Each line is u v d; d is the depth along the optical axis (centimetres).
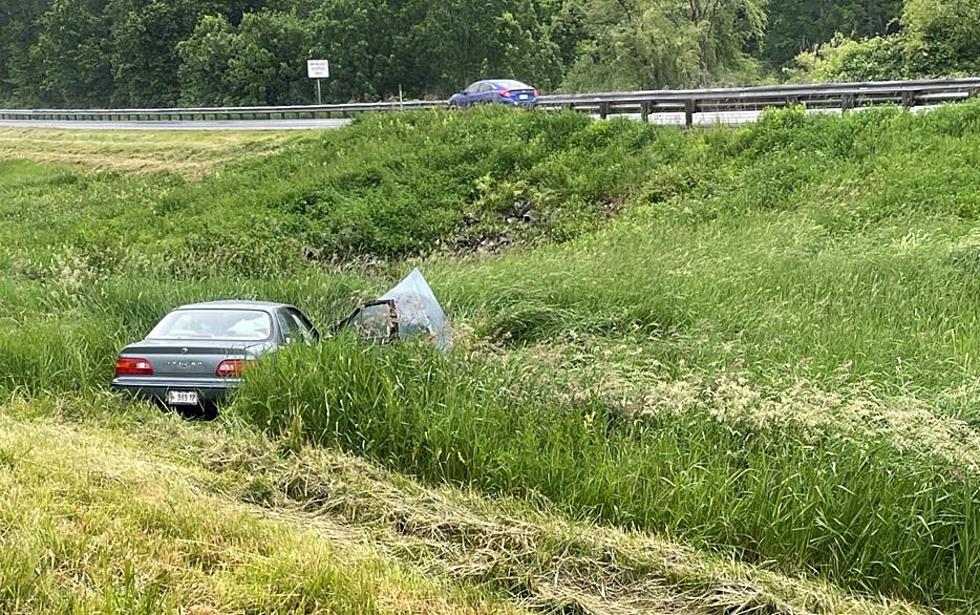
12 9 7906
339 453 710
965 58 3381
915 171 1748
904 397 691
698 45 4847
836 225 1586
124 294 1290
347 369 779
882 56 3581
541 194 2178
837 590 528
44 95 7450
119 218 2528
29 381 945
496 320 1112
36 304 1298
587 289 1199
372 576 489
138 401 877
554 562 537
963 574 534
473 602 483
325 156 2780
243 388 809
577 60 5381
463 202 2266
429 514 598
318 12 5769
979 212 1541
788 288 1155
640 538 566
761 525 580
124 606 418
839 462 602
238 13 6662
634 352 849
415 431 715
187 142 3784
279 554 499
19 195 3262
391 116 3005
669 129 2373
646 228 1753
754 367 823
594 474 641
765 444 641
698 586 514
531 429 687
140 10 6775
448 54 5481
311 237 2147
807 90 2417
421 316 1027
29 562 444
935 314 1014
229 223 2262
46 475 585
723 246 1454
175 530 521
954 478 569
